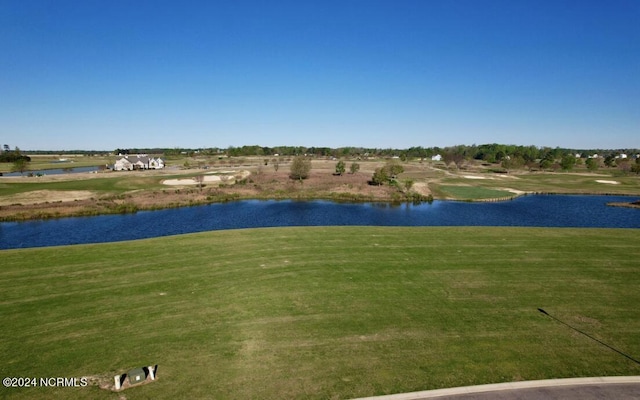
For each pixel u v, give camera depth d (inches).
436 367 572.1
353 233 1378.0
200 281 901.2
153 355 597.3
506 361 591.5
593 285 907.4
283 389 519.2
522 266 1032.8
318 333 668.7
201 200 2519.7
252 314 737.6
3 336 649.0
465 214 2194.9
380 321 715.4
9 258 1056.2
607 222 1979.6
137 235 1627.7
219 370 560.1
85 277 919.7
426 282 911.0
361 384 530.3
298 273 959.0
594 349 631.8
